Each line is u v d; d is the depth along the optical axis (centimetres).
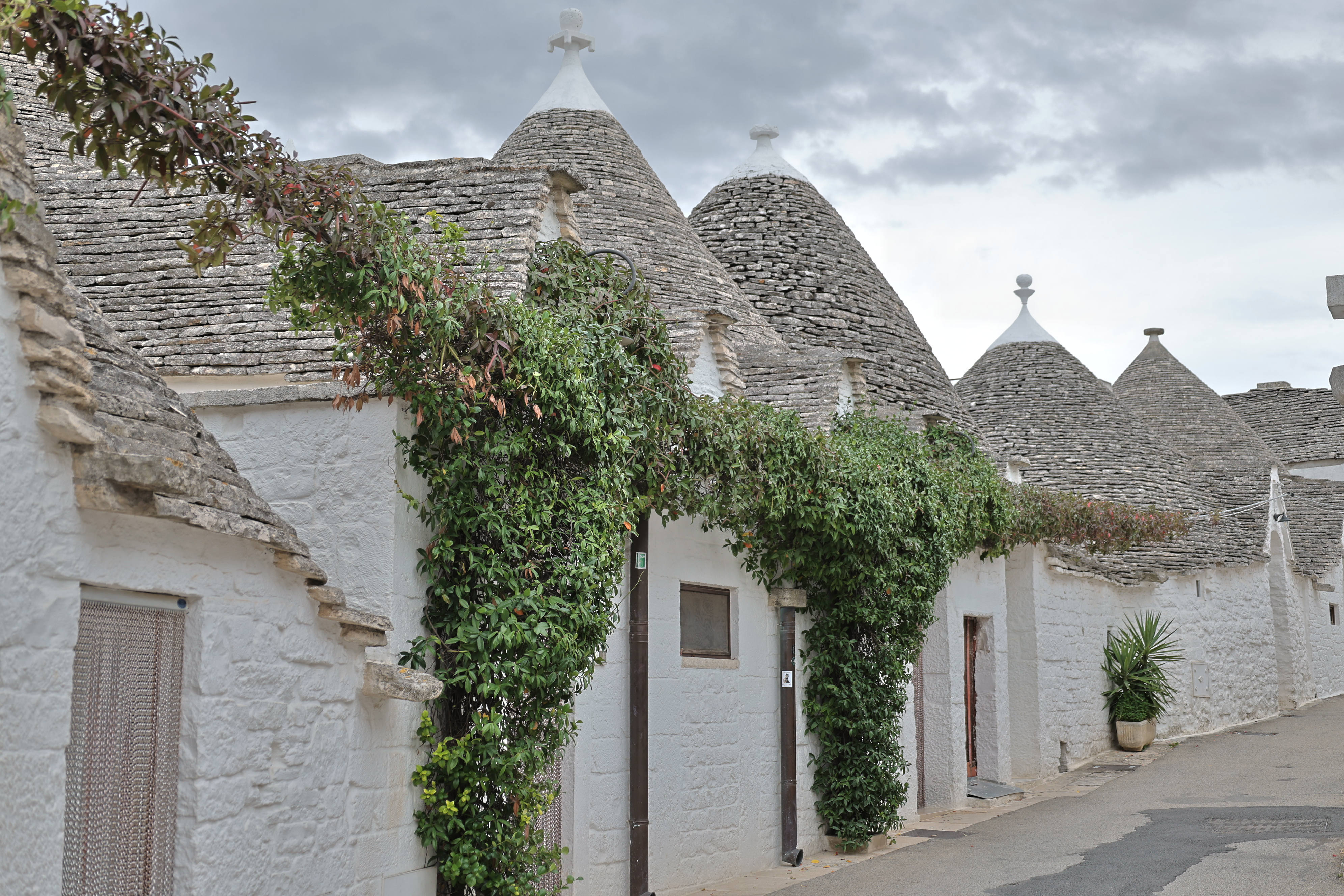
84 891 457
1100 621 2005
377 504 684
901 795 1212
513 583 702
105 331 535
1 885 399
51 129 1198
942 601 1478
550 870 747
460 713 703
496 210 927
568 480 748
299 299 660
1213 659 2311
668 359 870
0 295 411
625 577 918
